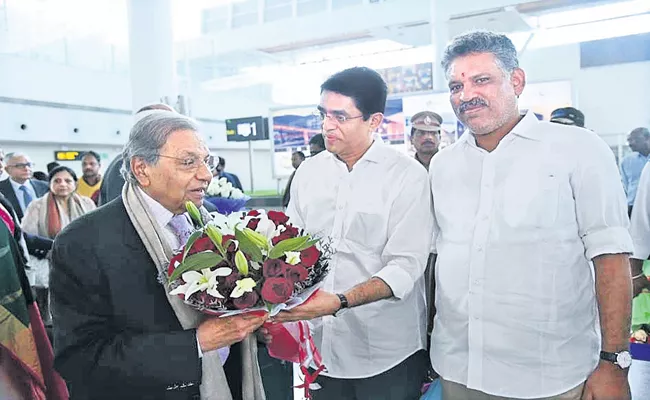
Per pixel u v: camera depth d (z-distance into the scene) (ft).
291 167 24.86
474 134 4.24
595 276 3.89
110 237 3.65
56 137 37.63
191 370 3.40
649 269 7.54
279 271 3.25
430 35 32.35
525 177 3.97
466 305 4.18
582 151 3.87
